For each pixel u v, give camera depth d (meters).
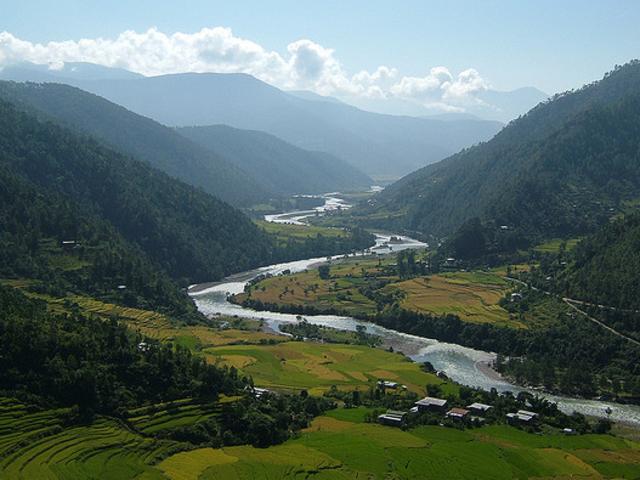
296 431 164.38
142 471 133.00
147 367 168.75
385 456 148.00
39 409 146.75
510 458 150.00
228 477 134.12
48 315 189.38
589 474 144.12
